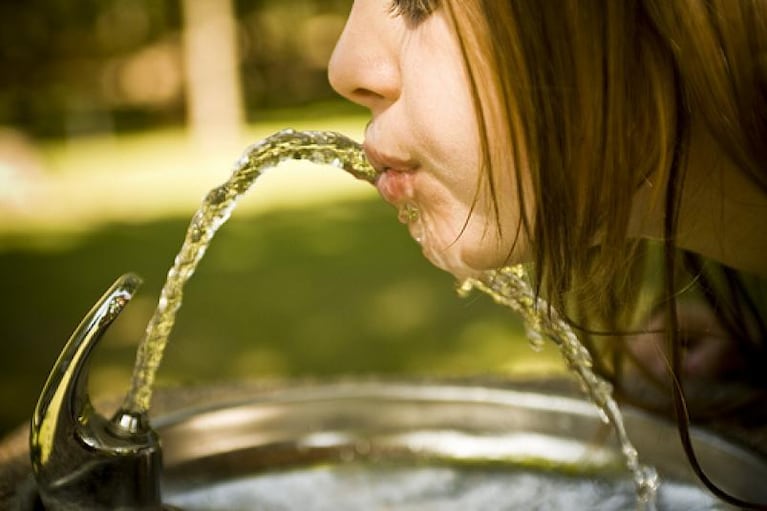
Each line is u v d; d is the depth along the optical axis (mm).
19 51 13500
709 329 1624
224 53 11805
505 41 1004
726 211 1159
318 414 1454
